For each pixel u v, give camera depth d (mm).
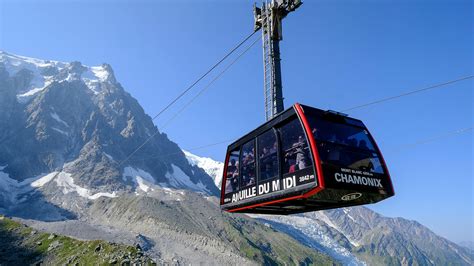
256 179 19359
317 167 15078
